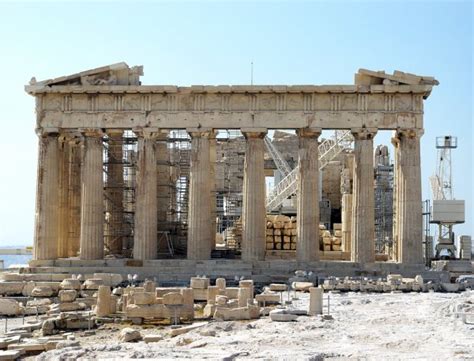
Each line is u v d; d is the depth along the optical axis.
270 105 59.72
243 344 27.28
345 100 59.38
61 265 59.22
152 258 59.62
